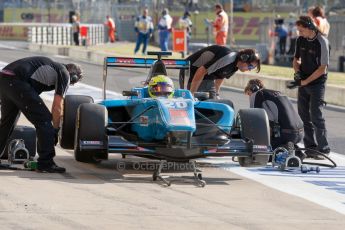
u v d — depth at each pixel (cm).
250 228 2309
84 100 3281
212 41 15212
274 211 2556
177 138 2909
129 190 2783
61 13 16838
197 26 15412
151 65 3491
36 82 3050
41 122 3047
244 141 3098
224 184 3002
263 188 2953
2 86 3059
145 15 11006
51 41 14475
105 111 3020
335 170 3450
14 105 3103
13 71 3033
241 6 15375
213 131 3225
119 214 2409
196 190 2847
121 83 7181
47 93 5975
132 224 2294
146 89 3278
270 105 3497
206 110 3378
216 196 2756
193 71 3784
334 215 2536
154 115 3014
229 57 3659
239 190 2891
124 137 3181
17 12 17138
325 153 3816
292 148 3384
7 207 2431
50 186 2786
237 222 2377
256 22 15250
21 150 3173
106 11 16800
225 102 3506
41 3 16962
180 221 2359
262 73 7725
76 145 3020
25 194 2631
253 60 3650
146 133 3092
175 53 11056
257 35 15275
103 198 2627
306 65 3791
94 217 2356
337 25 9081
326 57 3747
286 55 10531
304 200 2759
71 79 3170
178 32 10088
